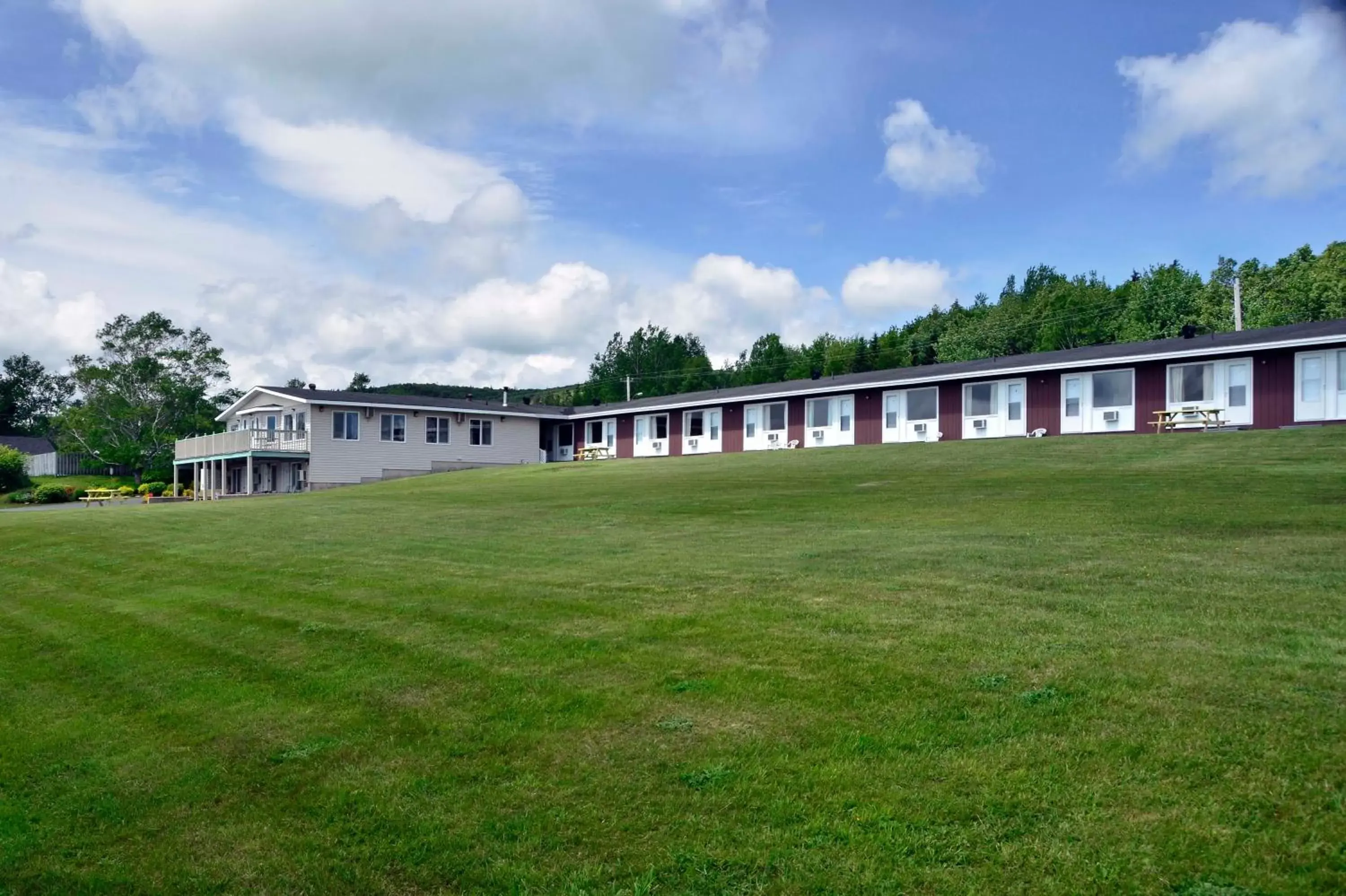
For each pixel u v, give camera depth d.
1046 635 6.84
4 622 11.48
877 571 9.53
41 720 7.43
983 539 11.30
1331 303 53.38
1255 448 20.41
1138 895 3.89
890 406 33.00
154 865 4.97
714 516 15.85
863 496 17.59
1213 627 6.75
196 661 8.51
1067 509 13.74
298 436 39.88
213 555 14.45
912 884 4.11
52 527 20.88
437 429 42.97
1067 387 28.75
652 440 41.84
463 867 4.62
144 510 24.88
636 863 4.50
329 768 5.86
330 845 4.96
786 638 7.29
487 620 8.63
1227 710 5.27
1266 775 4.58
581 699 6.45
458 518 17.73
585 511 17.83
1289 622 6.78
